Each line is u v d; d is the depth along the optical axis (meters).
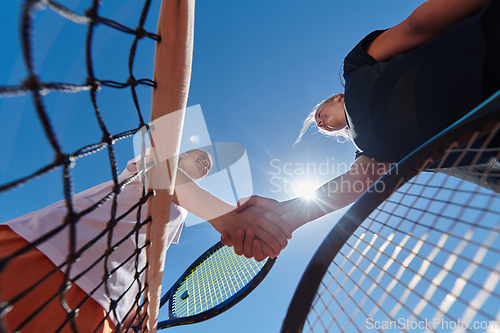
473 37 0.93
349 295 0.85
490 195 0.65
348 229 1.06
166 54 0.76
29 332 0.83
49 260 0.99
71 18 0.45
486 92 0.94
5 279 0.86
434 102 1.07
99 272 1.09
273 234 1.45
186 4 0.72
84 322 0.96
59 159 0.48
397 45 1.24
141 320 1.13
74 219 0.52
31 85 0.42
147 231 1.01
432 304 0.61
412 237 0.84
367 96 1.31
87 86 0.55
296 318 0.97
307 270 1.04
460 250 0.62
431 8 1.04
